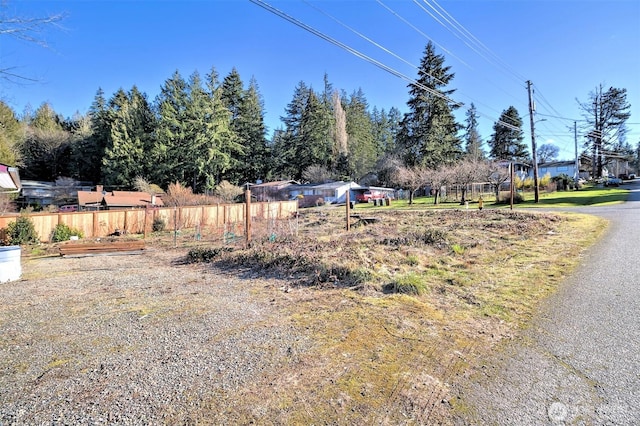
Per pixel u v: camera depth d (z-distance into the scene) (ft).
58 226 44.45
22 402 6.98
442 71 108.27
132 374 8.03
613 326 9.91
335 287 14.96
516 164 122.11
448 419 6.08
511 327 10.10
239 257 22.43
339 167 135.33
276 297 14.12
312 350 8.96
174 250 32.86
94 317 12.44
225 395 7.01
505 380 7.31
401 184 100.53
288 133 141.08
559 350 8.59
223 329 10.78
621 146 135.33
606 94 116.06
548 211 45.73
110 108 130.72
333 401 6.70
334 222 47.65
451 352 8.62
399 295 13.34
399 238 25.81
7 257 19.38
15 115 89.35
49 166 131.75
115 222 50.70
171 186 85.97
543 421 5.98
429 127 109.19
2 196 52.60
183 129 115.85
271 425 6.03
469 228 31.81
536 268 16.88
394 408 6.43
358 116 148.25
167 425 6.10
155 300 14.56
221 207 62.03
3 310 13.55
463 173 81.87
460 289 13.94
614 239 23.12
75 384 7.66
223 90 133.59
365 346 9.09
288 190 119.96
